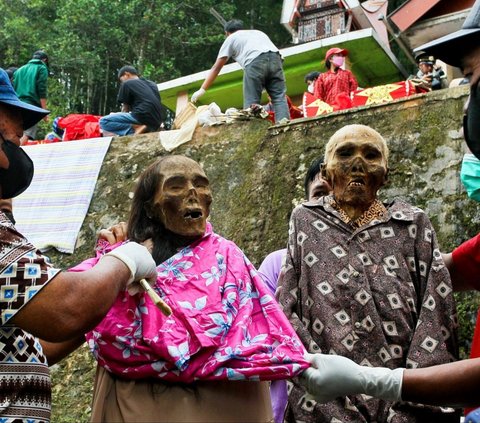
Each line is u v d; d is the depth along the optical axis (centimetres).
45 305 231
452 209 529
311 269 302
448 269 330
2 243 238
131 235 282
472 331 471
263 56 756
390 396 255
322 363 257
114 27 1900
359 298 294
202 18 2048
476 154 269
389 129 580
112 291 241
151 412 243
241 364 245
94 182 699
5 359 244
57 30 1942
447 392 253
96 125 837
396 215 310
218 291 257
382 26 1298
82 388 586
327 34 1268
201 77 1218
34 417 246
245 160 646
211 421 243
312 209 317
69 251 671
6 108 271
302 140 625
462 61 261
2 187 273
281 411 320
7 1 1995
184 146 686
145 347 245
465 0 1067
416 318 295
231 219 622
